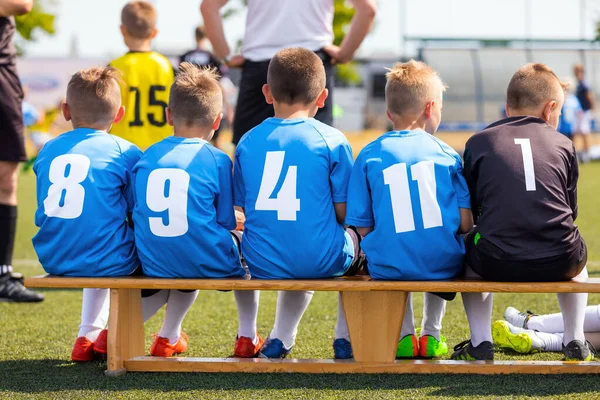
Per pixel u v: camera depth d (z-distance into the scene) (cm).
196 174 594
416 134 595
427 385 539
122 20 963
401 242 572
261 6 873
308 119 611
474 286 554
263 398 513
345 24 3788
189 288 567
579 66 3353
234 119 921
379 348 573
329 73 895
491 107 3719
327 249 587
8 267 899
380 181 581
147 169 601
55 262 607
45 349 671
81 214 598
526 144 580
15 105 881
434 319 634
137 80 955
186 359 586
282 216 585
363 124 5497
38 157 628
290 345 632
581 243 572
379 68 5528
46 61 5706
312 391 527
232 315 821
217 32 909
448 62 3722
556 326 671
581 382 541
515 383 541
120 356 582
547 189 565
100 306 639
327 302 894
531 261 554
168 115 633
